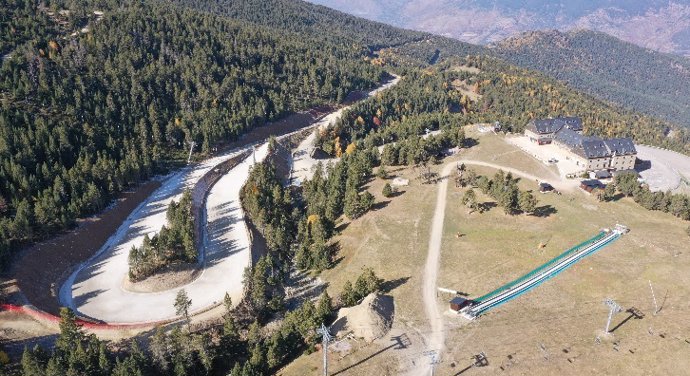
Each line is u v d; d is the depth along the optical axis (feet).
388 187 571.69
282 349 344.28
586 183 576.61
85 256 497.05
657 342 321.93
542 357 314.14
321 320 363.97
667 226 488.44
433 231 492.54
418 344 333.83
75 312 417.08
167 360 351.67
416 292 395.75
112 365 340.39
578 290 383.86
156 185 642.63
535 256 436.76
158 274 458.50
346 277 447.42
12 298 407.23
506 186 545.85
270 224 537.24
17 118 602.44
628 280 392.88
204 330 394.11
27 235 464.65
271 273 461.37
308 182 644.69
